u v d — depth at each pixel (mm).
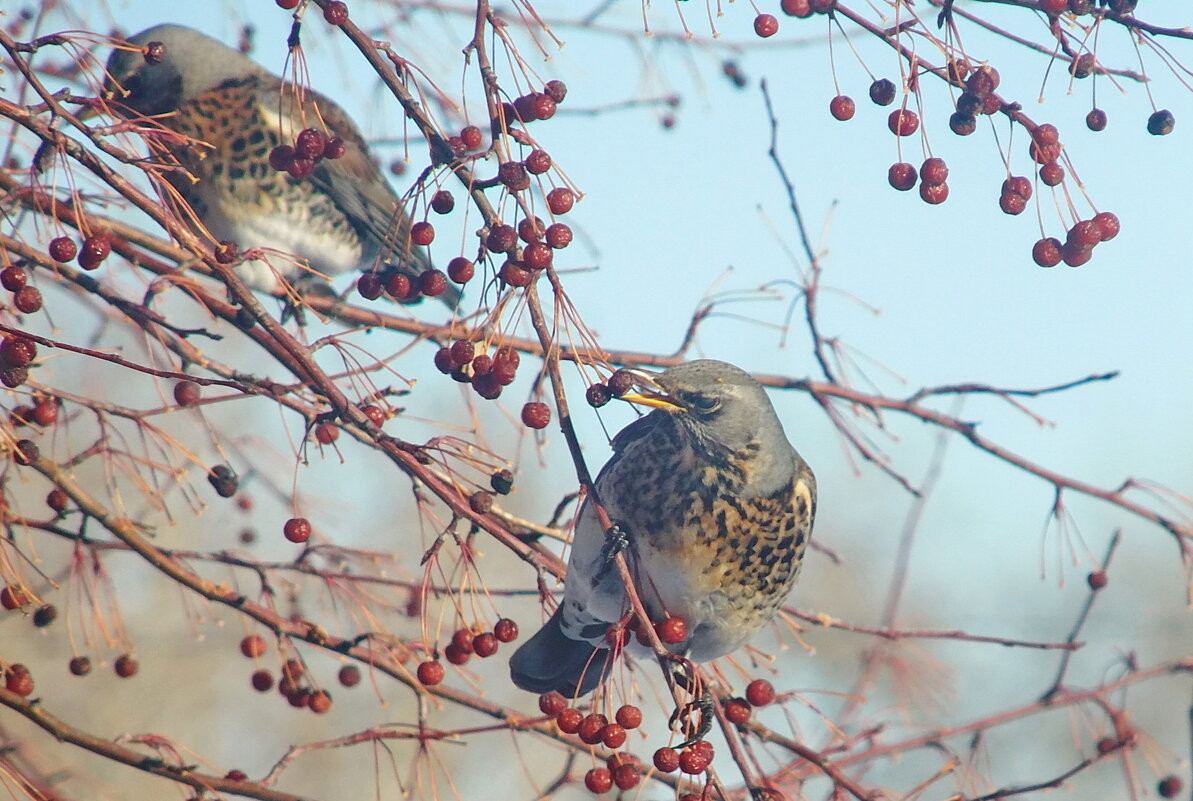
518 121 7617
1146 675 10484
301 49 7664
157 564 8805
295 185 12492
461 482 8820
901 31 7504
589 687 10594
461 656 8477
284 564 9344
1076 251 7586
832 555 10852
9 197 7672
